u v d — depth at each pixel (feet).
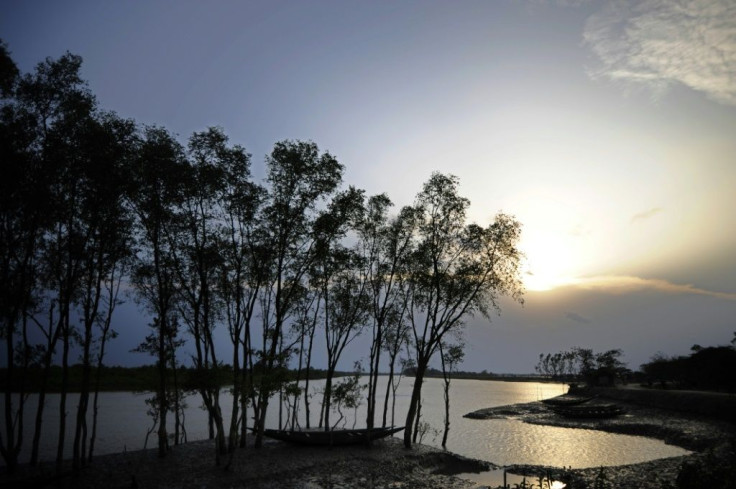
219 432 90.68
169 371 109.29
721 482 61.05
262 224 94.68
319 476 82.23
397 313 118.93
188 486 72.90
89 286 79.46
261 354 91.56
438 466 97.45
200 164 89.40
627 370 383.04
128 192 81.30
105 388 273.13
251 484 75.82
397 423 208.95
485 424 206.80
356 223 110.11
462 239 110.93
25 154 73.46
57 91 77.61
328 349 117.91
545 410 246.47
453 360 127.44
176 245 92.17
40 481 67.15
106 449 118.01
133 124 81.97
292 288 101.04
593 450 135.85
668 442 151.53
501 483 85.35
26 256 75.15
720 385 244.22
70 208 78.07
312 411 253.24
